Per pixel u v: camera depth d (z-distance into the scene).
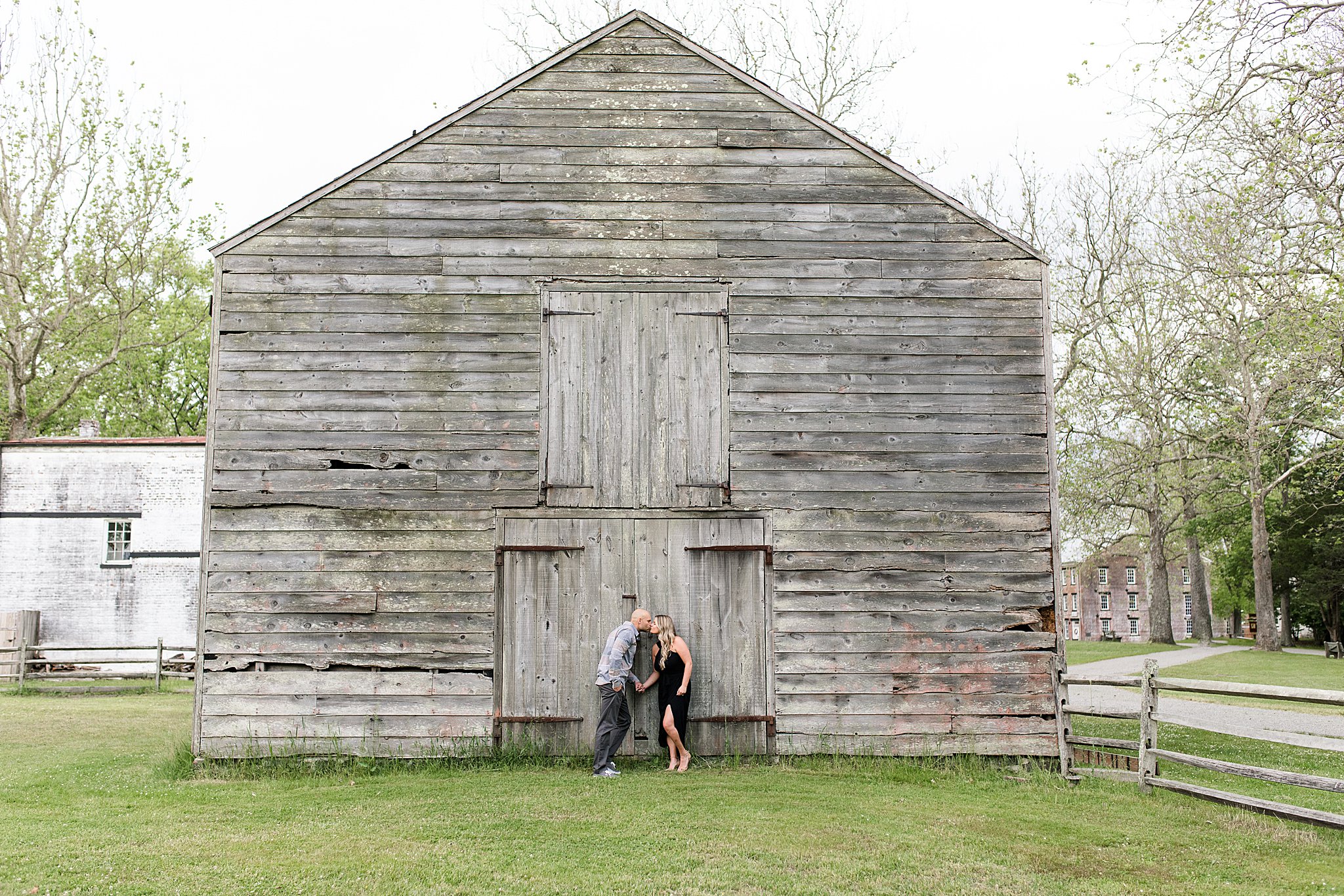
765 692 11.43
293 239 11.88
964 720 11.39
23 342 33.34
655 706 11.42
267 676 11.22
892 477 11.75
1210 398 31.66
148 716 16.56
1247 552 52.25
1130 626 79.12
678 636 11.33
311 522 11.47
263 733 11.13
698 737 11.37
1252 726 17.05
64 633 25.17
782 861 7.43
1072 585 82.69
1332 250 17.47
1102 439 32.75
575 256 11.98
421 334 11.80
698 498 11.68
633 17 12.34
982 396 11.91
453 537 11.52
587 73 12.27
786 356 11.91
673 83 12.30
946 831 8.41
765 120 12.27
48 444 25.75
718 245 12.05
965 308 12.02
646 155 12.17
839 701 11.40
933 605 11.55
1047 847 7.98
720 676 11.44
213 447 11.52
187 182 33.94
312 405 11.64
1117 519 39.22
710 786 10.02
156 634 25.38
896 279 12.05
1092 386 32.28
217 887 6.75
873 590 11.57
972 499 11.74
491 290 11.90
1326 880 7.16
